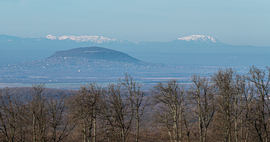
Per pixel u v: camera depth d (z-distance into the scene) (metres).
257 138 59.66
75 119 59.69
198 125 61.94
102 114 59.03
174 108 59.56
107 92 59.69
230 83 59.97
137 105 59.31
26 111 59.66
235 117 59.06
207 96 59.62
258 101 56.72
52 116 60.00
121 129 59.84
